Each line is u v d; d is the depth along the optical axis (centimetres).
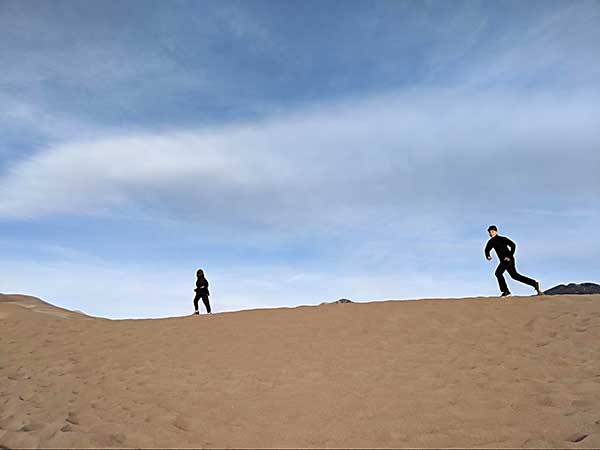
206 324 1170
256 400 633
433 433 511
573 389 636
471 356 797
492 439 494
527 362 757
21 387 789
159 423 568
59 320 1369
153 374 788
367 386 670
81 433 551
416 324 1020
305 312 1216
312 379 714
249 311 1299
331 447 482
